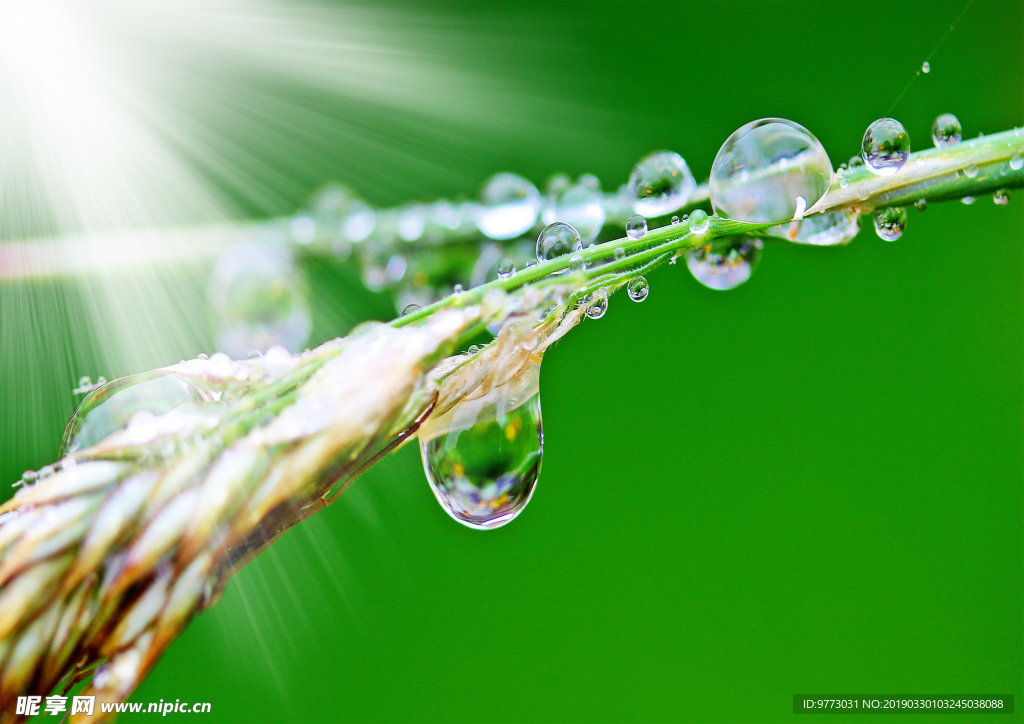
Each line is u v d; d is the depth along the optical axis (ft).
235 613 0.37
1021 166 0.33
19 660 0.31
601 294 0.32
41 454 0.37
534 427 0.33
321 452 0.31
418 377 0.31
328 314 0.37
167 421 0.31
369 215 0.36
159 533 0.31
